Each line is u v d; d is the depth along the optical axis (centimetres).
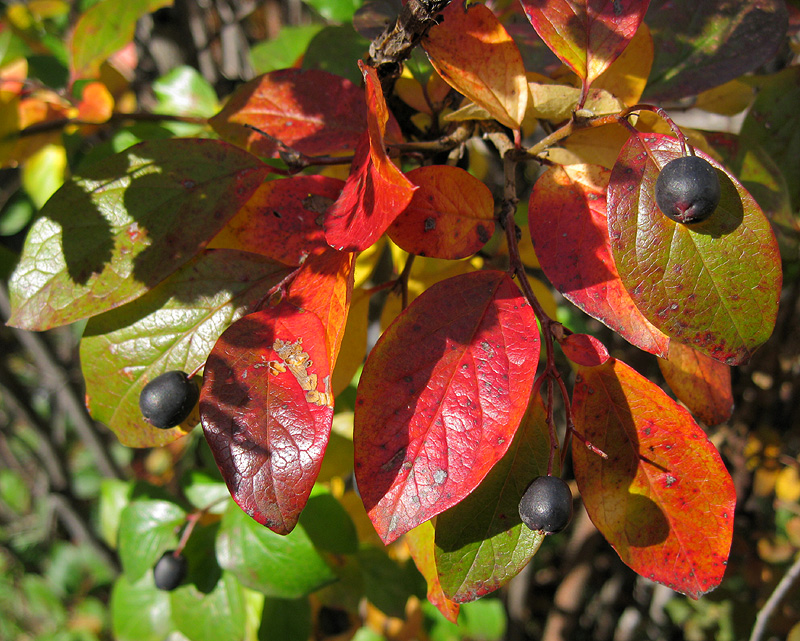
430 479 12
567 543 38
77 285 14
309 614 20
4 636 54
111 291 14
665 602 37
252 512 12
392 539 12
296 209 15
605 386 13
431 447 12
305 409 12
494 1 23
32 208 29
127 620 22
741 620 33
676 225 12
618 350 30
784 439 32
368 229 12
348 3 24
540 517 12
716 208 12
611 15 13
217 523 20
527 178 24
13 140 21
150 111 24
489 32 14
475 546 13
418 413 12
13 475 60
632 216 12
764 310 12
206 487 21
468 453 12
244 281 15
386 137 16
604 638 38
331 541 18
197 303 15
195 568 19
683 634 41
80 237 14
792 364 31
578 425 13
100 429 45
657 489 13
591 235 13
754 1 18
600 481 13
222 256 15
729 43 17
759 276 12
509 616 36
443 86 17
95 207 14
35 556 55
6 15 24
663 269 12
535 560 35
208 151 15
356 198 13
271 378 12
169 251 14
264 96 16
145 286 14
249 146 16
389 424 12
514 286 13
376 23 18
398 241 13
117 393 15
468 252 13
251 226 15
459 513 13
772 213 18
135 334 15
